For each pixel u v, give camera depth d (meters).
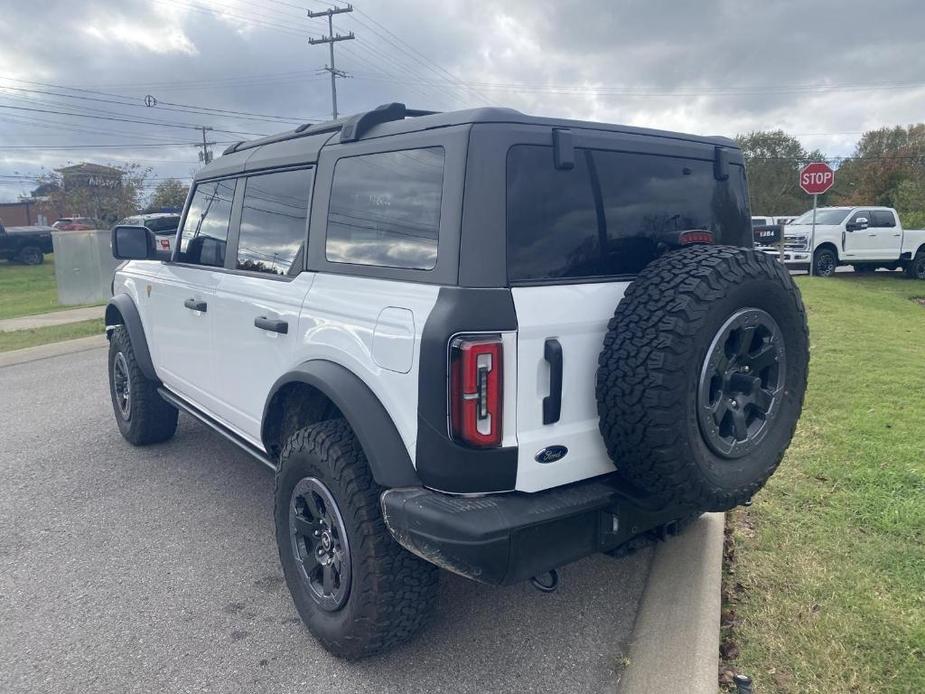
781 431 2.80
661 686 2.64
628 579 3.50
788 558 3.43
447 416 2.37
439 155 2.54
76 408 6.79
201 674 2.85
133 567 3.71
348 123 3.09
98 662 2.93
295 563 3.09
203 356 4.14
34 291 21.45
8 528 4.18
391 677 2.81
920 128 56.28
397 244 2.70
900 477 4.23
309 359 3.03
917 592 3.12
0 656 2.97
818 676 2.64
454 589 3.46
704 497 2.54
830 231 18.41
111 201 40.44
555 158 2.57
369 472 2.71
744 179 3.44
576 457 2.59
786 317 2.71
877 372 6.82
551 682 2.77
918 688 2.56
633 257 2.86
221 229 4.06
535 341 2.43
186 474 5.01
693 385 2.39
